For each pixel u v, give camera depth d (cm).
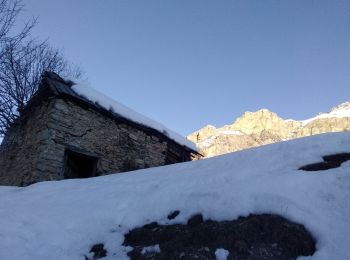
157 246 326
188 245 312
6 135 1186
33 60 1558
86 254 352
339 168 356
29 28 1302
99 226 387
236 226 310
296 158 403
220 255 287
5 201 502
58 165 901
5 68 1416
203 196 364
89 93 1030
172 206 376
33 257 344
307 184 330
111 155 1033
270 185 336
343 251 255
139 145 1130
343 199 309
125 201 420
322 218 293
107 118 1055
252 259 276
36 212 440
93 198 460
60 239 372
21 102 1388
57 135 919
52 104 948
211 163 489
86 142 977
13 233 379
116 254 340
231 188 356
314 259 259
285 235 287
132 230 369
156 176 499
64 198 484
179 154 1305
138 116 1155
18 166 992
